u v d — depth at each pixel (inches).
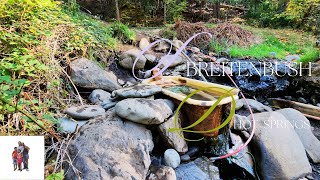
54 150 80.5
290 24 292.8
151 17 295.7
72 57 127.3
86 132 83.1
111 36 172.4
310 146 115.1
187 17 317.1
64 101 107.4
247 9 334.3
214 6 308.5
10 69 92.4
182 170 88.4
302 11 277.1
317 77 159.2
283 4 295.4
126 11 291.4
